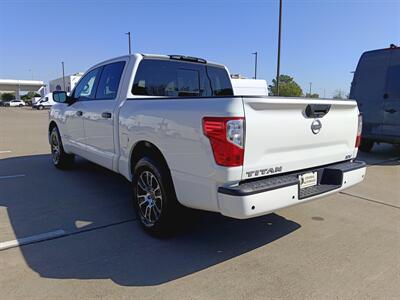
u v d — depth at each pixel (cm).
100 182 587
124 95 425
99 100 484
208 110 283
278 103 288
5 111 4369
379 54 834
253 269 306
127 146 402
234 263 316
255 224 411
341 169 349
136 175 384
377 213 455
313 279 290
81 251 336
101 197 505
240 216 270
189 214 360
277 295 266
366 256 332
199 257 327
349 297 265
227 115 269
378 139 848
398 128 805
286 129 301
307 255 333
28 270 300
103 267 307
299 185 306
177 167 318
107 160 455
